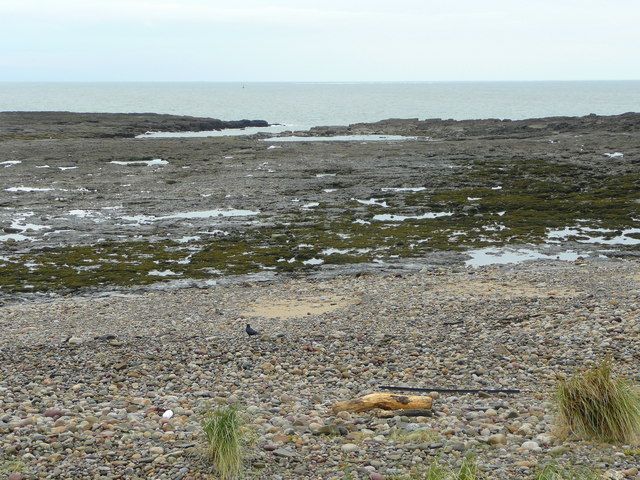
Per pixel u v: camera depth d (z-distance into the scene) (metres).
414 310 23.08
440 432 11.49
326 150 78.31
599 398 11.12
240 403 13.80
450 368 16.30
